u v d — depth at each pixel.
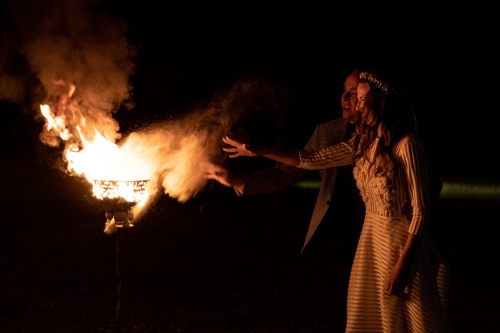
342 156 3.19
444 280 2.96
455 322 4.86
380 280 2.96
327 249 7.51
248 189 3.50
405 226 2.89
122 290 5.77
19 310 5.14
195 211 10.67
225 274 6.39
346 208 3.54
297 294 5.64
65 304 5.32
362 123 2.93
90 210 10.73
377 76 2.92
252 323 4.82
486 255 7.42
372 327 3.02
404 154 2.80
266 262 6.93
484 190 14.49
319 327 4.71
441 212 10.88
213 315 5.03
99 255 7.27
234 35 13.97
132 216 3.54
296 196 13.03
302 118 15.24
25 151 21.47
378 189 2.89
